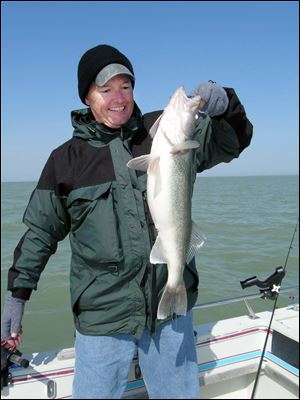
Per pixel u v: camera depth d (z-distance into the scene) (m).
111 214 2.43
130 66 2.67
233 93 2.42
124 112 2.53
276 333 3.29
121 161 2.51
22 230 15.17
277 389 3.16
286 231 13.52
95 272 2.48
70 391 2.74
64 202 2.56
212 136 2.58
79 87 2.64
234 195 37.47
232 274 8.41
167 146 2.38
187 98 2.38
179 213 2.41
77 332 2.58
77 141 2.63
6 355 2.63
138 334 2.46
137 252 2.43
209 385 3.20
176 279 2.40
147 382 2.60
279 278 3.27
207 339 3.28
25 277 2.61
